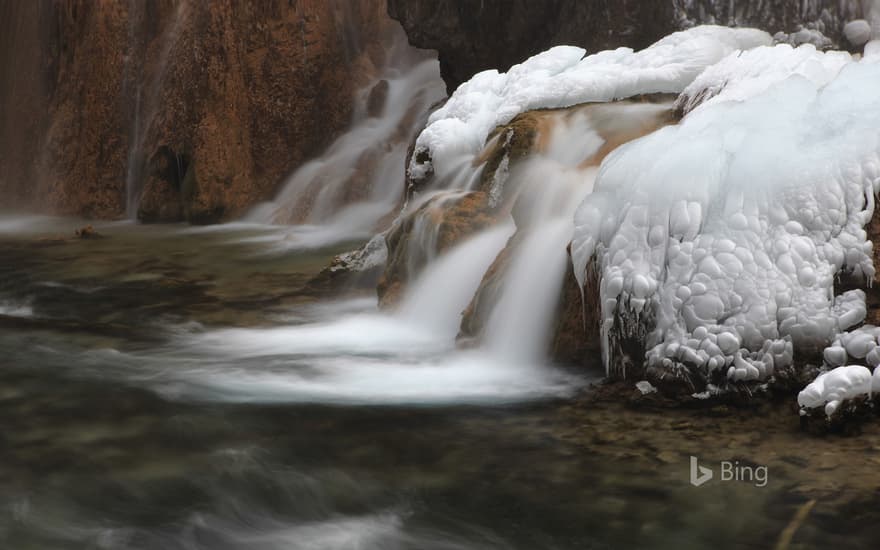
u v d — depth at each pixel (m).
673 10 12.40
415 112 19.39
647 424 5.29
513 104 9.28
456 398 5.98
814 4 11.85
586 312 6.32
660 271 5.72
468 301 7.94
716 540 3.93
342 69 20.47
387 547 4.01
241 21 19.69
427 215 8.55
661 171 5.92
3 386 6.40
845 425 5.02
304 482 4.64
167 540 4.08
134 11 20.61
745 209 5.64
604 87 9.10
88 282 11.77
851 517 4.05
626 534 4.02
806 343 5.35
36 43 22.06
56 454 5.04
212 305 9.97
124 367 7.02
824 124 5.92
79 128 20.95
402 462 4.87
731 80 7.79
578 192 7.54
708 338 5.45
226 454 5.02
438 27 15.49
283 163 19.72
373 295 9.97
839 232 5.55
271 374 6.75
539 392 6.06
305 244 15.23
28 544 4.01
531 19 14.68
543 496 4.42
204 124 19.17
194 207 18.80
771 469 4.58
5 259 13.98
